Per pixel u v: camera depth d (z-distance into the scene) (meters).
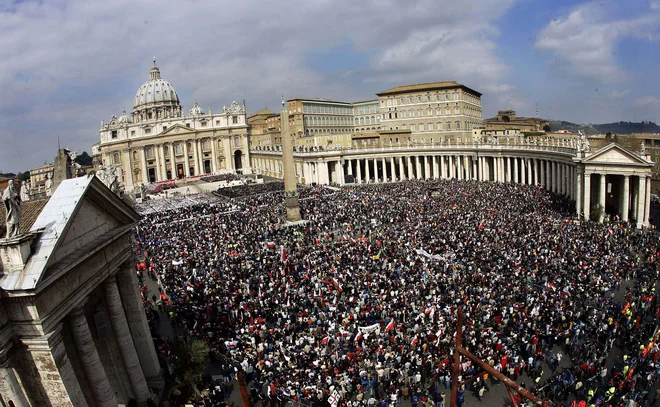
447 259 45.00
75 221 21.20
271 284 41.84
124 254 26.70
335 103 187.38
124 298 27.98
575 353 30.27
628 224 60.22
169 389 29.56
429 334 30.88
